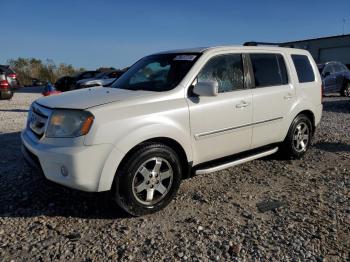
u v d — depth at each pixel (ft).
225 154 16.31
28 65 206.08
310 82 20.65
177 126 14.03
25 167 18.70
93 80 65.57
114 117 12.69
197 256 10.91
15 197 14.99
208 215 13.57
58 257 10.85
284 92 18.61
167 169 13.91
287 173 18.28
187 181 17.03
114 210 13.75
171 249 11.28
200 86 14.33
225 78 16.26
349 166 19.51
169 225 12.80
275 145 19.11
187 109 14.39
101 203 14.42
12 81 62.28
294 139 19.92
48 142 12.85
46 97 15.21
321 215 13.52
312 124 21.15
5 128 30.17
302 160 20.48
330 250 11.18
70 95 14.88
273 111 18.02
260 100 17.25
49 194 15.26
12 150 22.20
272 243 11.59
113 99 13.53
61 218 13.26
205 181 17.08
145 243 11.64
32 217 13.32
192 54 16.11
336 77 56.44
